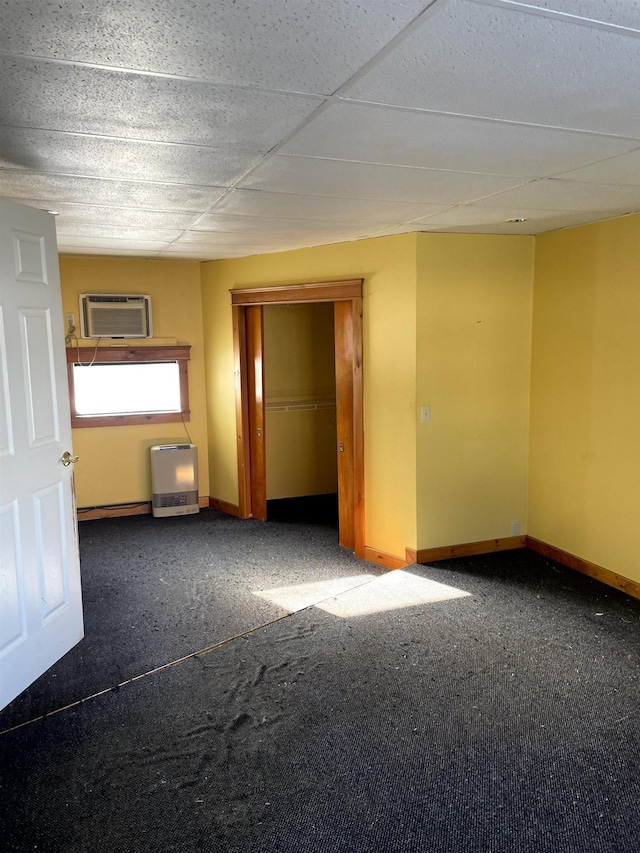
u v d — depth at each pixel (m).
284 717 2.69
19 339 2.80
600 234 3.84
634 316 3.68
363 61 1.50
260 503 5.86
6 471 2.74
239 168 2.50
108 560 4.84
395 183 2.77
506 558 4.52
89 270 5.66
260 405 5.69
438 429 4.38
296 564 4.75
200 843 2.05
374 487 4.71
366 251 4.48
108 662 3.21
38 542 3.00
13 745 2.53
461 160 2.39
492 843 2.04
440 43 1.41
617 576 3.95
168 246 4.85
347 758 2.44
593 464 4.06
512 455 4.60
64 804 2.21
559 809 2.17
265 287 5.23
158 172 2.55
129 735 2.59
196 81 1.62
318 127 1.99
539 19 1.30
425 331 4.26
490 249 4.33
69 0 1.19
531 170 2.55
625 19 1.30
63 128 1.99
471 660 3.13
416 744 2.51
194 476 6.03
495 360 4.45
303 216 3.56
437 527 4.48
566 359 4.21
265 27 1.32
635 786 2.28
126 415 5.94
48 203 3.18
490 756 2.44
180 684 2.96
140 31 1.33
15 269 2.77
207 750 2.49
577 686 2.90
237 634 3.55
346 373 4.86
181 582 4.38
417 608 3.72
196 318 6.04
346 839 2.05
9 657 2.80
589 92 1.71
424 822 2.12
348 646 3.28
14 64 1.50
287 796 2.24
